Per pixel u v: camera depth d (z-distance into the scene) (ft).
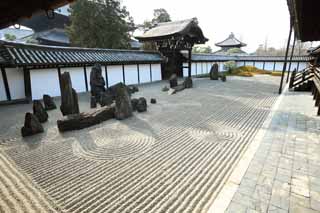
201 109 28.40
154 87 52.01
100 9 66.49
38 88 38.81
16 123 22.98
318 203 8.79
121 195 10.25
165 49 72.38
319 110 22.67
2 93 35.50
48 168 13.10
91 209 9.23
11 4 8.65
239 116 24.41
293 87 43.11
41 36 79.56
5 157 12.05
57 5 8.49
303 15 17.04
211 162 13.51
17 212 6.79
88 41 67.36
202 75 81.76
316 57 44.19
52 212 7.43
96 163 13.73
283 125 19.65
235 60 105.91
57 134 19.34
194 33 67.77
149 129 20.56
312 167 11.80
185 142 17.07
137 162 13.76
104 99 30.76
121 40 72.38
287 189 9.80
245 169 11.75
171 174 12.14
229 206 8.79
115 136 18.76
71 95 24.48
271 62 98.89
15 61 33.58
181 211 8.96
